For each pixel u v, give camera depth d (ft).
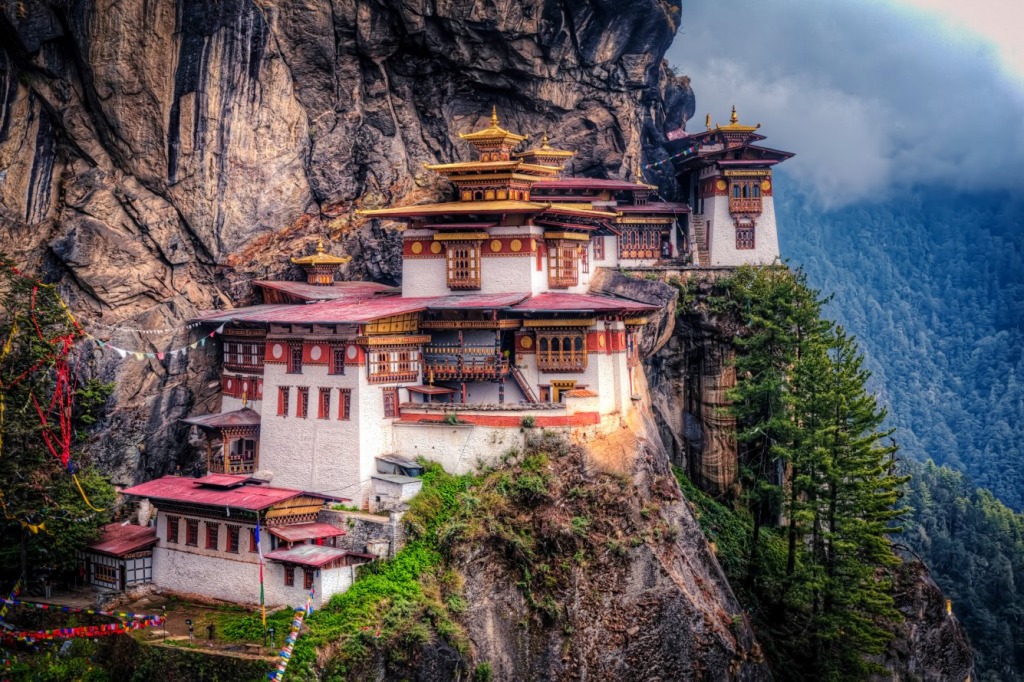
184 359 258.16
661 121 371.97
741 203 319.27
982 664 397.60
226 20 255.50
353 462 232.73
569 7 308.19
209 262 265.95
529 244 264.72
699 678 231.09
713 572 247.70
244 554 212.23
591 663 219.41
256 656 190.08
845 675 252.01
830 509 254.06
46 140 248.73
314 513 222.69
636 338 278.05
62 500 220.43
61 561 219.82
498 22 294.66
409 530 217.77
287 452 241.76
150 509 239.71
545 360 254.47
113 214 252.42
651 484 245.86
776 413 271.28
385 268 297.33
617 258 322.75
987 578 435.53
